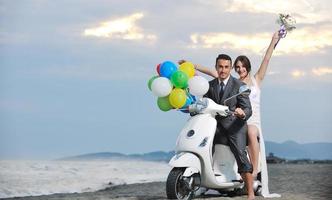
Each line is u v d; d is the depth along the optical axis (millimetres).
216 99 6773
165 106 6926
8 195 9609
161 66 6957
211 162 6508
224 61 6719
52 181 11508
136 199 7340
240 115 6449
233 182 6742
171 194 6414
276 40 7305
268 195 6992
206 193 7383
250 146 6918
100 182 11609
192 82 6707
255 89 7145
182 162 6352
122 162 19688
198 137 6480
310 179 9414
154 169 15461
